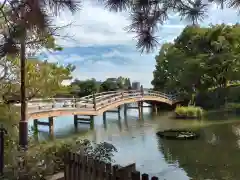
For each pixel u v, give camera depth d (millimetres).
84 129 18984
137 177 3576
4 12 2471
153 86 38938
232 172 8891
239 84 32750
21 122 6203
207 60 29688
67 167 4914
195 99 31719
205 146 12695
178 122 21234
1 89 7039
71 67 8711
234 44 30609
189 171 9172
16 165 4977
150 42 2879
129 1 2799
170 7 2891
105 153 5723
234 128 17188
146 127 19359
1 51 2410
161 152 11898
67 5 2465
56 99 16719
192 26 2992
